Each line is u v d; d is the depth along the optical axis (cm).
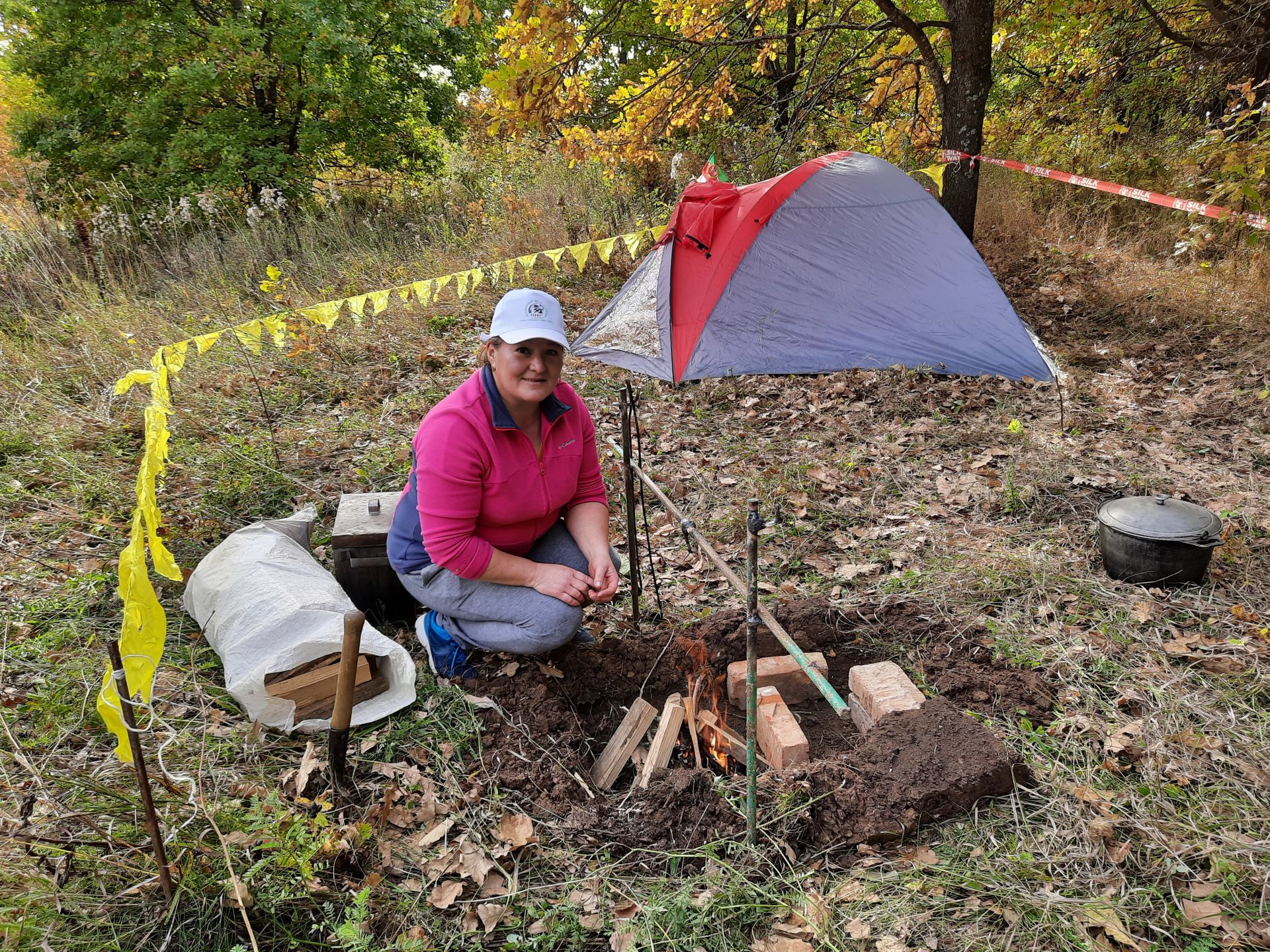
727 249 607
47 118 1066
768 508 406
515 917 199
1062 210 945
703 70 851
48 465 429
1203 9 819
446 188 1144
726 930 193
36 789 217
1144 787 227
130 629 166
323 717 255
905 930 189
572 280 793
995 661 287
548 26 644
